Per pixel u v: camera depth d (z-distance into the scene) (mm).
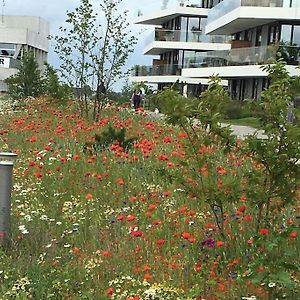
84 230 7613
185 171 7672
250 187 6562
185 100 6578
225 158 10227
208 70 42812
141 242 6973
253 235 6512
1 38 88875
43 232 7406
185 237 6352
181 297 5309
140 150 12062
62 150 12625
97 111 20312
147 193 9070
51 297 5527
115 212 8297
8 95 39812
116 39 20516
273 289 5305
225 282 5695
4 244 6863
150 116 19625
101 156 11547
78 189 9508
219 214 7730
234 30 45188
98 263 6309
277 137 6332
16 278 5949
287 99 6363
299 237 6570
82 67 20438
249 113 6855
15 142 14484
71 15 20438
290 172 6348
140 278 5930
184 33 61438
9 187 7012
